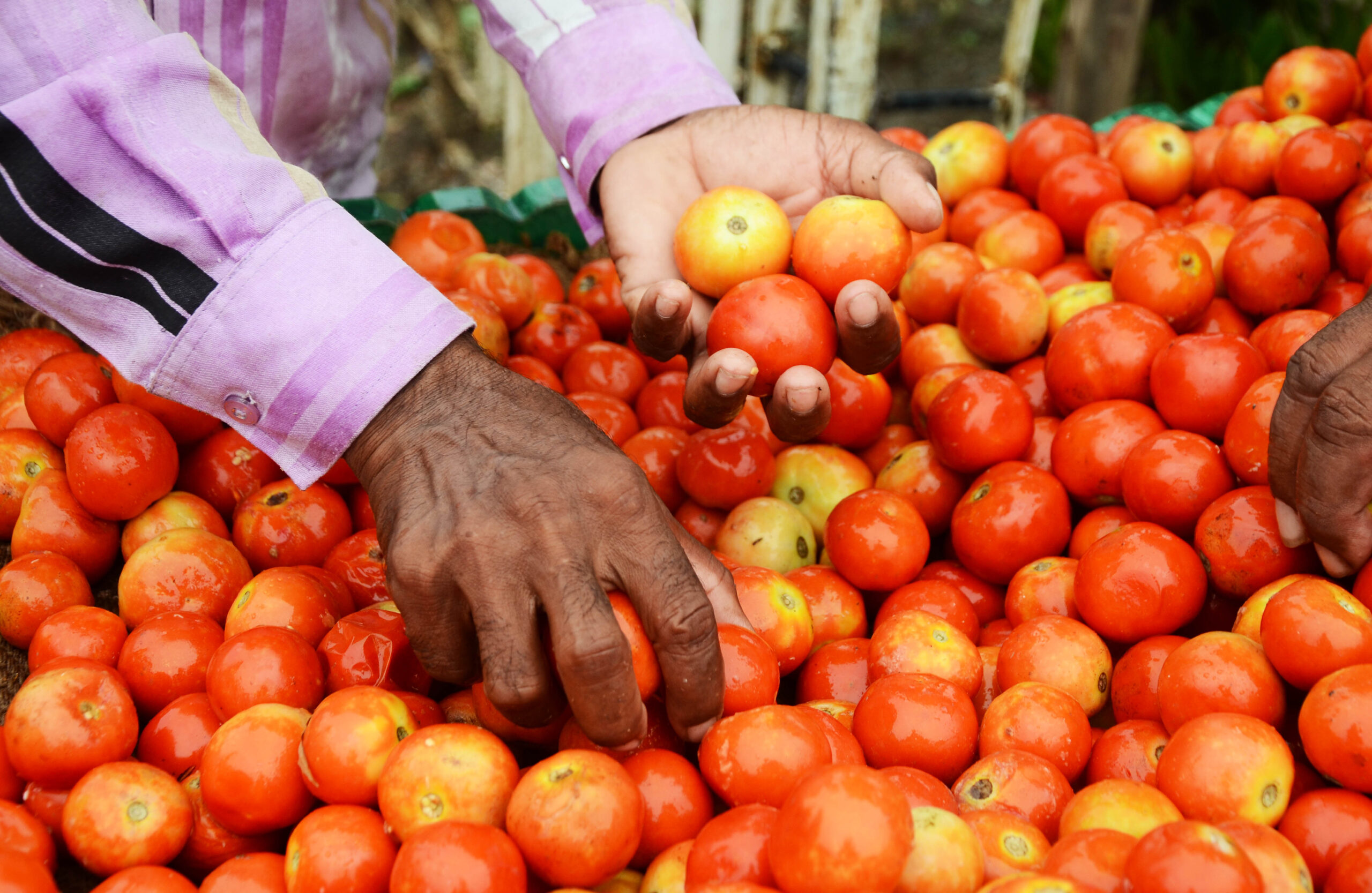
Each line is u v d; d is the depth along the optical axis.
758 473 2.44
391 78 3.54
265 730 1.65
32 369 2.60
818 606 2.23
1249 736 1.57
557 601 1.48
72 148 1.56
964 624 2.19
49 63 1.59
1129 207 3.01
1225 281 2.75
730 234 2.09
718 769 1.60
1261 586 1.98
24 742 1.66
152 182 1.60
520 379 1.73
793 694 2.22
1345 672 1.61
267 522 2.24
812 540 2.48
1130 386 2.41
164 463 2.22
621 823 1.47
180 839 1.63
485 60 7.09
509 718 1.54
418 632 1.60
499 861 1.42
